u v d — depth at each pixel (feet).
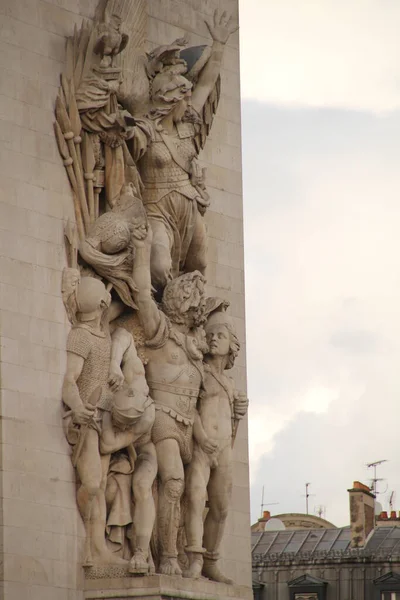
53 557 221.46
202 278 242.58
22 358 222.69
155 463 233.35
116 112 236.63
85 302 229.25
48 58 234.58
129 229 234.58
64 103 233.76
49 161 231.91
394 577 376.68
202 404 242.58
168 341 238.27
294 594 384.06
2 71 228.63
